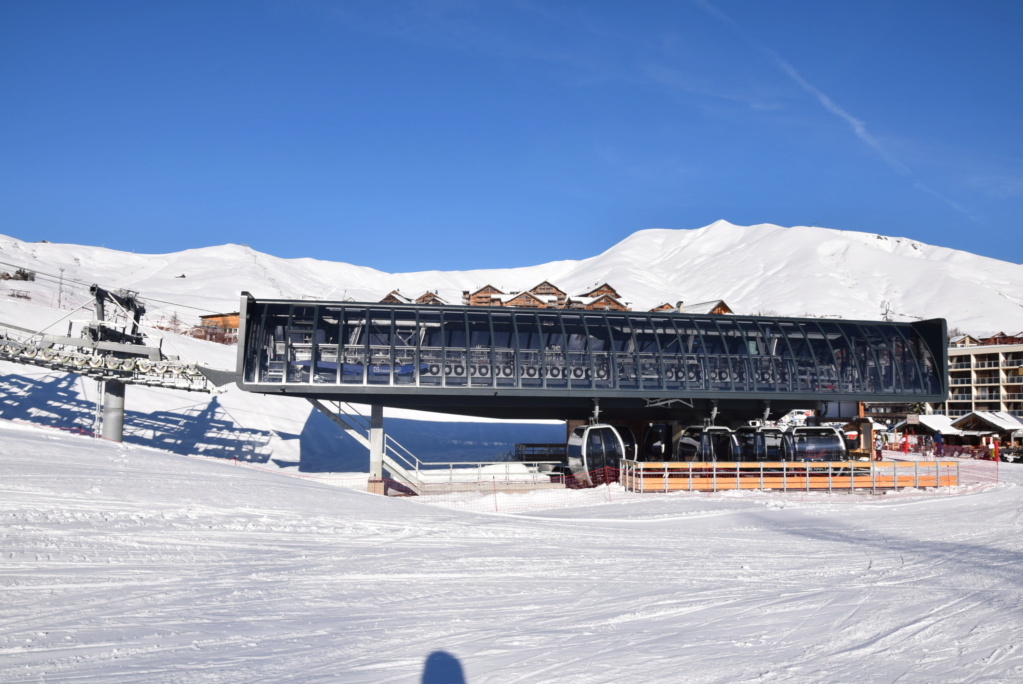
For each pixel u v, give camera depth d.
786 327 36.41
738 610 11.27
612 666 8.31
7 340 30.03
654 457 38.91
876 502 28.81
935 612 11.27
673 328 35.12
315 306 31.92
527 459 42.88
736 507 26.06
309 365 30.69
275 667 7.85
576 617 10.59
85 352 31.91
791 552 16.97
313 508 18.78
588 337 33.66
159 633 8.88
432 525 18.58
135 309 34.97
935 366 36.78
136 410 40.66
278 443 42.44
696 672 8.17
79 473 17.84
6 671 7.38
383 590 11.75
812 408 38.53
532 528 19.30
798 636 9.83
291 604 10.60
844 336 36.50
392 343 31.19
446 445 51.88
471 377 31.64
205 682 7.31
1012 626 10.47
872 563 15.60
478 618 10.30
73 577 11.05
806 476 33.03
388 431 52.25
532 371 32.44
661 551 16.77
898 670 8.42
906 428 76.12
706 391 33.97
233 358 57.03
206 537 14.44
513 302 98.00
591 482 33.03
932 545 18.14
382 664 8.11
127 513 15.16
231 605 10.34
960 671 8.43
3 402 36.09
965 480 39.03
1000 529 21.09
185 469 21.17
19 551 11.90
